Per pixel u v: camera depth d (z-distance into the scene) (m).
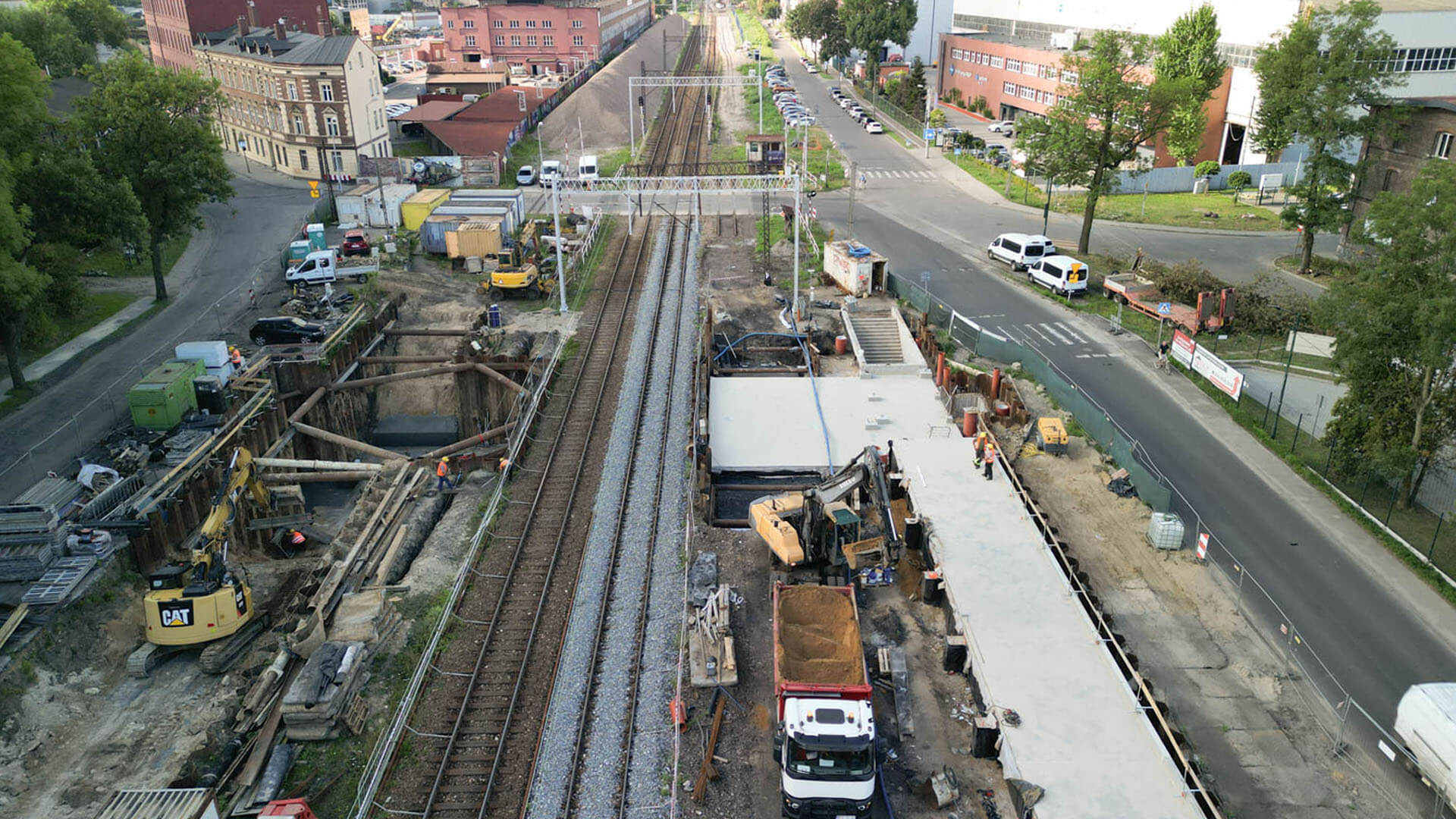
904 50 162.12
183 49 109.69
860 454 39.09
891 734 25.47
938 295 59.03
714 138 108.69
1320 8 65.69
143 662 30.52
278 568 38.38
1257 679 28.09
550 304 59.47
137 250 51.78
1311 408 43.66
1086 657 26.69
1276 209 77.88
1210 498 37.06
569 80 130.88
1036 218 76.38
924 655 28.48
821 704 22.45
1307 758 25.25
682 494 38.50
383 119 97.25
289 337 50.69
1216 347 50.28
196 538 37.91
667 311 58.16
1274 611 30.94
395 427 53.16
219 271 64.25
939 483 35.88
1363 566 33.03
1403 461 33.41
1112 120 62.25
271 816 21.61
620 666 29.05
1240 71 87.00
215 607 30.88
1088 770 22.73
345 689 27.14
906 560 32.94
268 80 89.81
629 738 26.08
